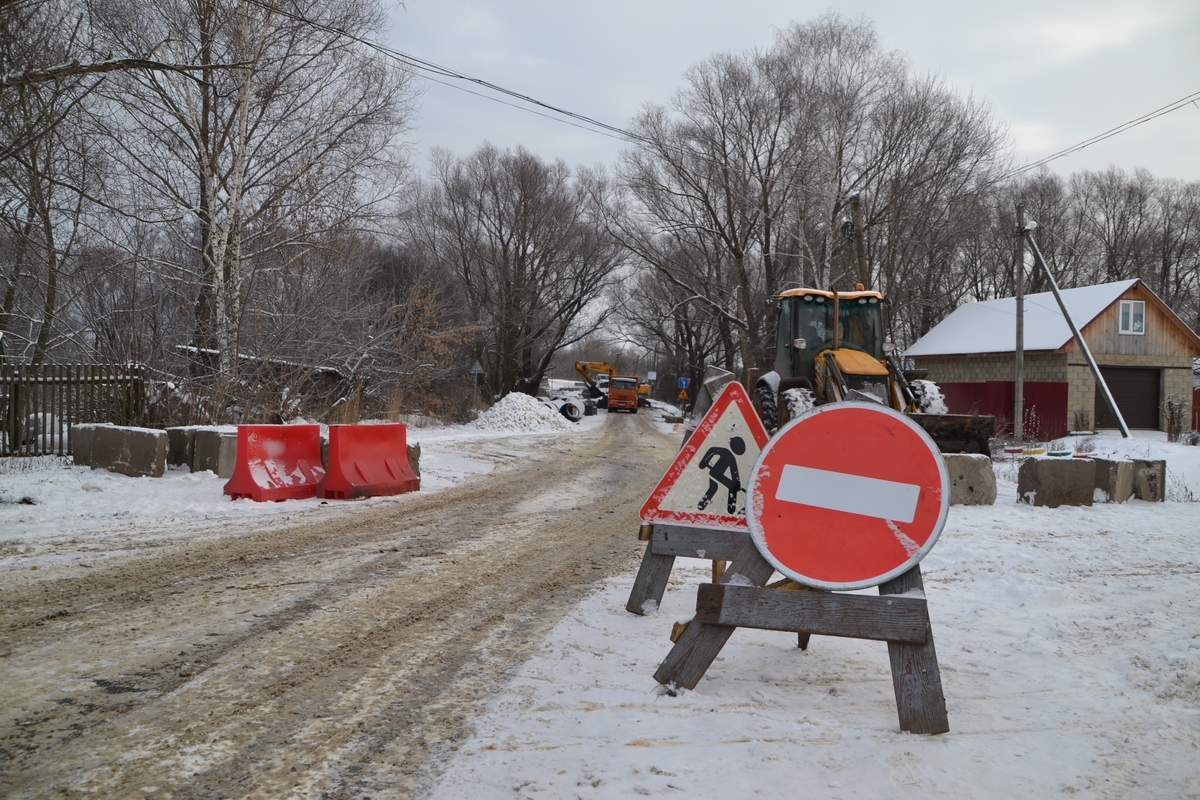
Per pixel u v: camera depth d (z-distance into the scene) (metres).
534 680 4.43
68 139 16.38
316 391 20.66
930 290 41.38
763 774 3.32
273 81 18.95
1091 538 8.59
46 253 17.98
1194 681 4.39
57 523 8.84
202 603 5.88
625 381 60.50
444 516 9.98
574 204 47.03
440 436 25.83
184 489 10.91
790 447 3.96
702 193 36.03
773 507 3.95
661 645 5.07
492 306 45.03
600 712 3.97
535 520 9.91
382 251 36.69
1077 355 30.36
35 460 13.20
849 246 32.09
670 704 4.07
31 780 3.24
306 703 4.09
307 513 9.84
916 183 32.50
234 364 17.59
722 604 4.05
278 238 19.64
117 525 8.79
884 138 32.47
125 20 16.53
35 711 3.93
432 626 5.45
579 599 6.22
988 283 52.78
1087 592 6.41
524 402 32.81
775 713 3.98
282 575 6.77
